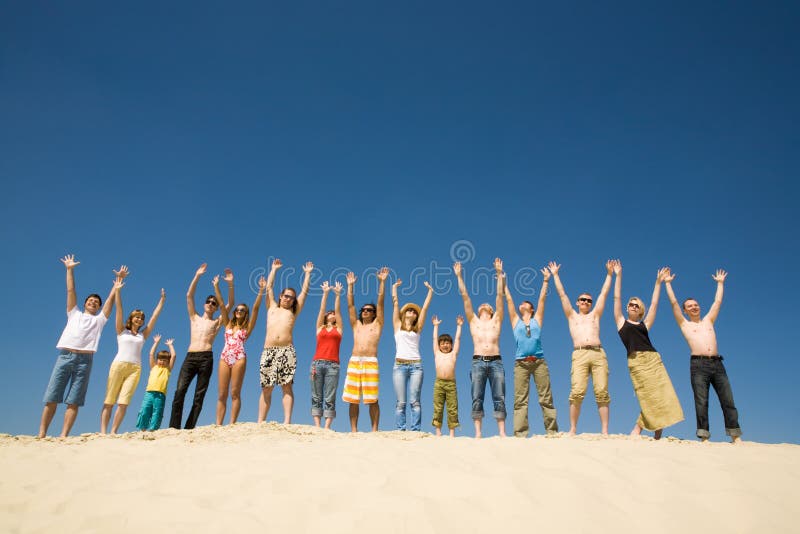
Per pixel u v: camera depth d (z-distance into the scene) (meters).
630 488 3.79
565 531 3.14
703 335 6.83
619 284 7.28
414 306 8.02
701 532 3.20
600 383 6.99
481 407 7.38
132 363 7.86
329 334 7.77
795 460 4.71
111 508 3.49
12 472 4.45
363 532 3.05
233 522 3.20
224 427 6.89
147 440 6.24
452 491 3.64
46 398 6.97
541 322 7.61
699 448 5.30
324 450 4.96
